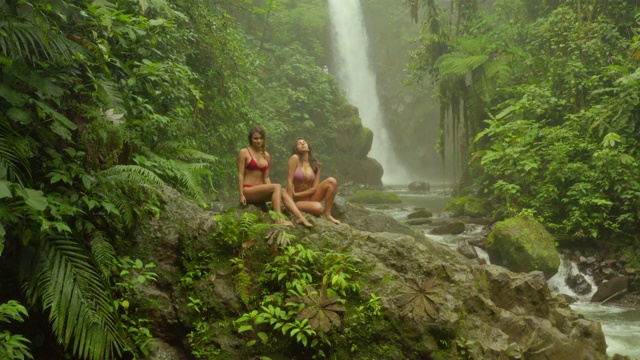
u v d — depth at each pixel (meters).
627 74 10.99
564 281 10.09
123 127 5.48
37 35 4.60
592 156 10.91
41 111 4.56
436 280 4.93
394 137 32.66
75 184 4.92
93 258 4.50
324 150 24.72
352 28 32.34
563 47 13.66
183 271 5.07
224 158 11.09
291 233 5.17
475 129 16.48
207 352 4.66
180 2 9.55
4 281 4.60
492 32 16.25
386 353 4.62
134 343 4.59
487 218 13.91
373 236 5.31
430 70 18.23
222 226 5.08
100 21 5.25
